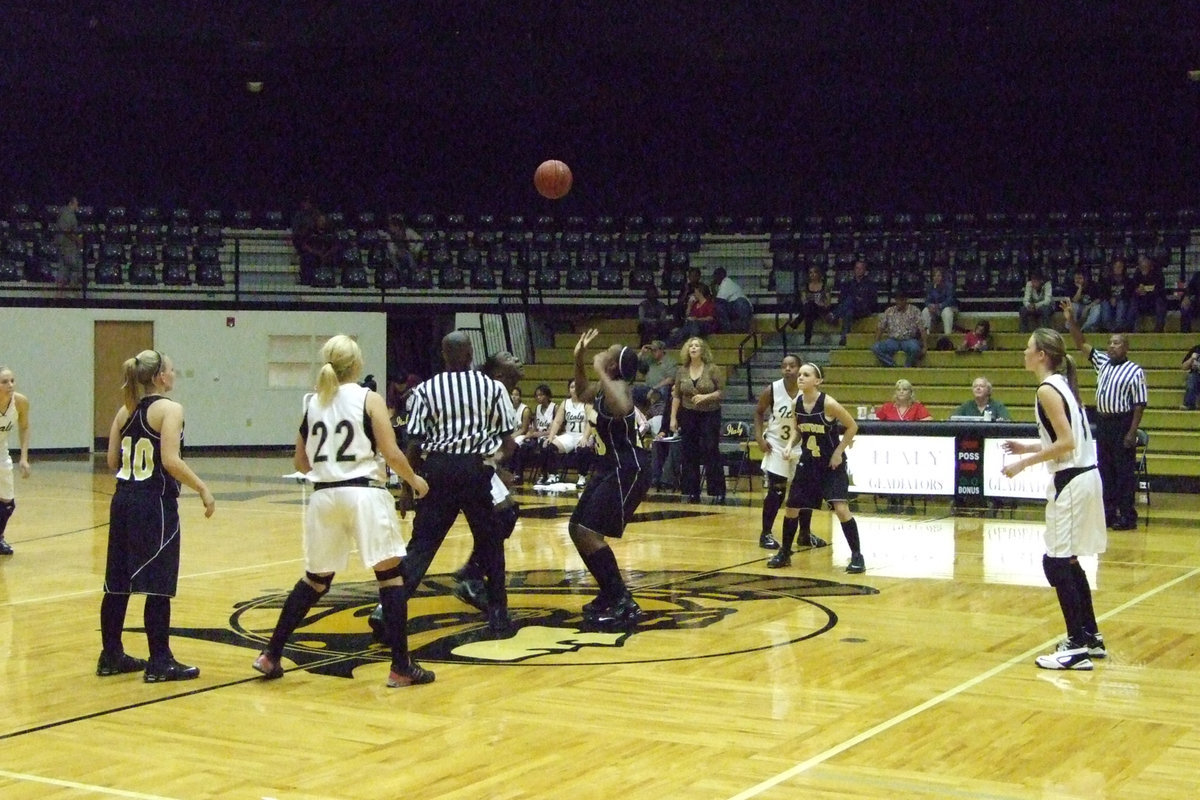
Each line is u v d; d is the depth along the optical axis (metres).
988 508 15.12
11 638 7.60
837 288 23.12
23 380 23.25
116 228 24.78
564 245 25.19
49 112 25.38
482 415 7.31
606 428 7.97
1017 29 21.36
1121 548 11.73
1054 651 7.18
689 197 26.66
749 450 18.19
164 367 6.50
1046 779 4.82
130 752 5.20
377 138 26.83
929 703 5.99
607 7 22.27
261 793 4.66
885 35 21.91
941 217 24.73
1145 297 20.12
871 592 9.20
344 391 6.30
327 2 21.66
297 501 15.68
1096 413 13.40
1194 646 7.32
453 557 10.93
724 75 25.50
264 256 26.03
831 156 26.19
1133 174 24.72
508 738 5.40
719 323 21.89
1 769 4.97
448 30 23.39
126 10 21.12
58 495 16.50
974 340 19.89
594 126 26.69
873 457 14.95
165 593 6.38
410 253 25.19
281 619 6.45
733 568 10.37
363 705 5.98
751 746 5.27
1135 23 20.67
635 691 6.24
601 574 8.06
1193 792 4.67
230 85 25.55
